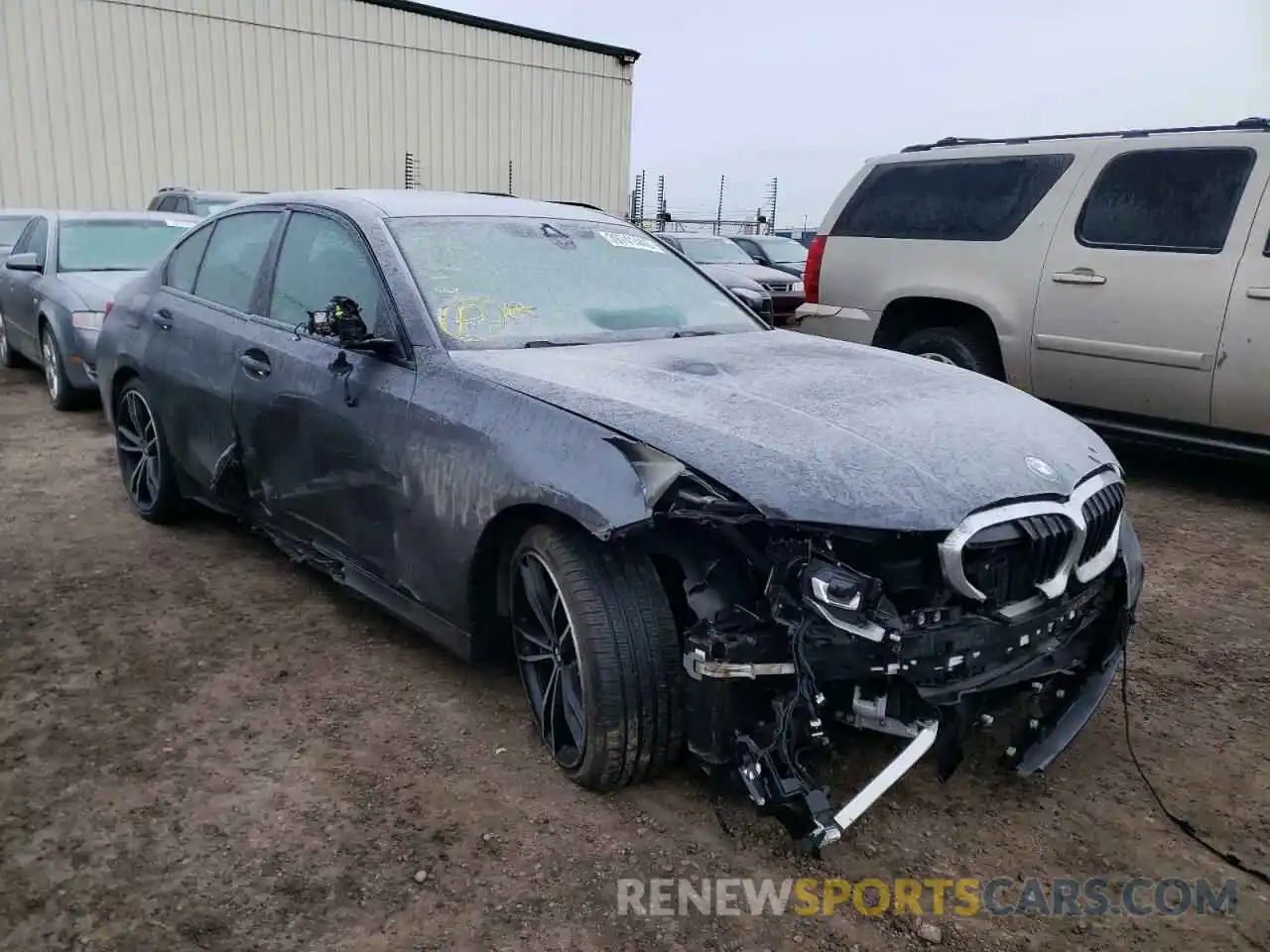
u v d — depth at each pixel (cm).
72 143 1756
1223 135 599
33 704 352
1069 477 290
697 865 272
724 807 297
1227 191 591
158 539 523
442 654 395
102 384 570
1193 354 596
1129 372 629
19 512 569
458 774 312
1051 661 293
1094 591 309
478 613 330
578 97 2289
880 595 255
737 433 278
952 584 261
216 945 240
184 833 282
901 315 759
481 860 272
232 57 1862
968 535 260
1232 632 436
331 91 1966
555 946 242
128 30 1767
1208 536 568
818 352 387
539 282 395
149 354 509
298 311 416
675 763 303
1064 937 250
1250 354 574
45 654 390
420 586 344
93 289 837
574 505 275
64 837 279
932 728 260
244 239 472
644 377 326
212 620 424
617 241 448
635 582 285
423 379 342
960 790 311
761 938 247
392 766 317
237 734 335
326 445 381
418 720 345
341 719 345
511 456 299
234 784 305
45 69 1716
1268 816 303
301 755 322
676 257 466
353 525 377
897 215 750
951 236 717
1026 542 273
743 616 268
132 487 559
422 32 2041
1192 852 285
